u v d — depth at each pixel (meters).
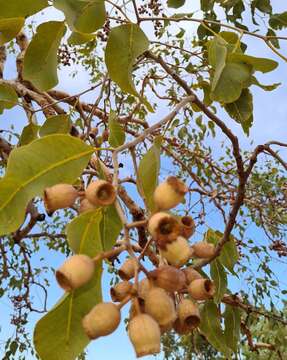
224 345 0.37
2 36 0.27
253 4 0.54
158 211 0.19
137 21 0.32
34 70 0.30
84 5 0.24
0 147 0.56
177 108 0.25
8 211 0.20
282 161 0.34
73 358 0.21
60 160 0.21
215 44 0.31
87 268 0.18
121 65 0.27
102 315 0.18
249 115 0.35
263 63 0.32
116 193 0.20
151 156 0.22
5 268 0.81
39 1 0.26
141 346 0.17
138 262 0.19
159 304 0.19
